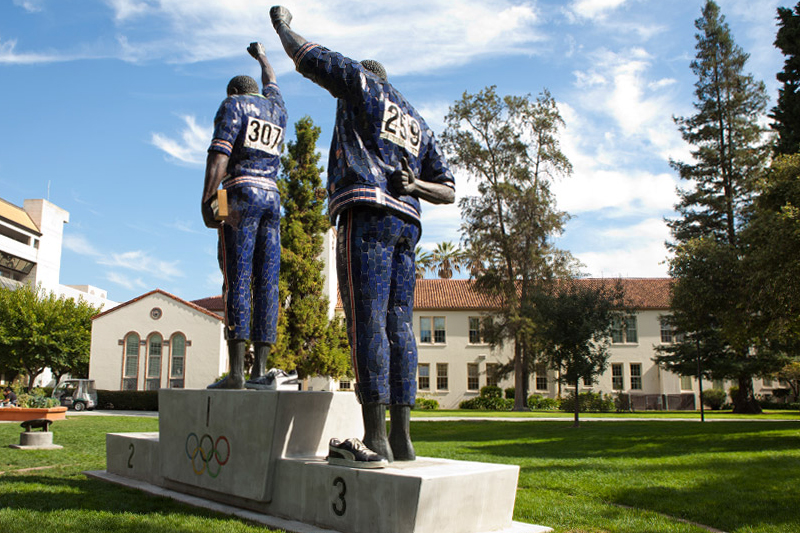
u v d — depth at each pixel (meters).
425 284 50.03
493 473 4.35
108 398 33.28
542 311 21.16
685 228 33.53
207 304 46.56
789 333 17.48
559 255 34.94
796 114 20.67
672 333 36.00
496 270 35.94
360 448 4.28
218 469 5.29
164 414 6.08
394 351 4.80
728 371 33.34
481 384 45.34
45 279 50.69
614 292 21.33
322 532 4.23
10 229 47.34
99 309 44.84
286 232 27.94
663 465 9.92
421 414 31.11
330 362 27.78
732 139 32.41
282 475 4.75
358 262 4.59
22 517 4.59
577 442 14.44
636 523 5.41
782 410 39.31
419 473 3.97
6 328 36.97
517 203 35.31
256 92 6.44
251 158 6.27
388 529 3.89
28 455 9.41
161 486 6.05
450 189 5.11
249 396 5.07
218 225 6.16
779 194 15.73
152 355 34.84
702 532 5.14
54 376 41.84
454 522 4.00
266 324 6.36
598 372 20.80
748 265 16.53
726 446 13.20
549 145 36.22
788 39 20.92
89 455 9.45
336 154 4.77
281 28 4.99
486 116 36.47
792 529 5.44
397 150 4.81
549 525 5.30
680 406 43.62
